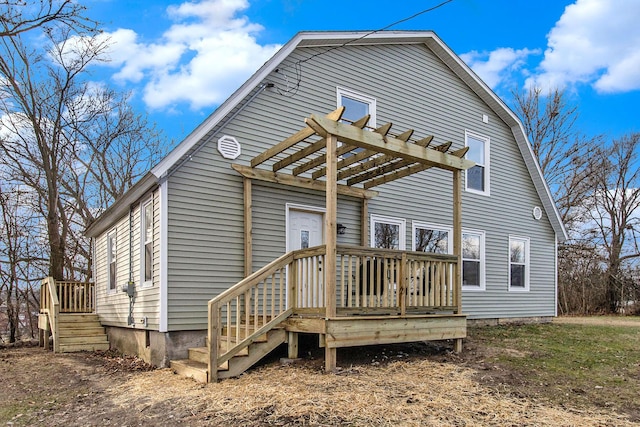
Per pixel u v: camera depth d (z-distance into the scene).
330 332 6.28
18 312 16.64
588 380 6.33
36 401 5.83
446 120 11.48
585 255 23.98
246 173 7.90
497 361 7.25
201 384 5.92
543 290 13.46
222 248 7.75
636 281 22.44
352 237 9.47
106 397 5.77
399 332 7.10
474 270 11.73
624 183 24.33
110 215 9.96
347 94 9.68
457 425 4.48
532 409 5.05
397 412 4.75
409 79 10.84
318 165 8.02
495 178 12.47
